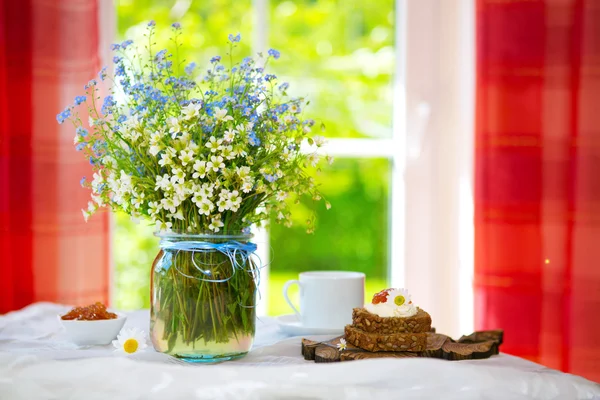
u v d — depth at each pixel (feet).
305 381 2.67
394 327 3.24
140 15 12.49
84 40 5.90
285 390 2.60
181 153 2.97
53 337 3.68
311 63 14.64
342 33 14.60
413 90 6.56
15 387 2.70
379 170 16.08
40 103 5.83
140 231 11.44
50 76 5.84
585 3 6.02
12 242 5.86
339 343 3.34
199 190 3.02
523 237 6.09
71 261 5.93
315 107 14.67
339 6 14.60
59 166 5.88
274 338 3.79
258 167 3.20
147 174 3.21
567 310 6.09
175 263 3.11
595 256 6.09
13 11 5.78
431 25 6.53
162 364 2.82
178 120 3.00
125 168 3.20
